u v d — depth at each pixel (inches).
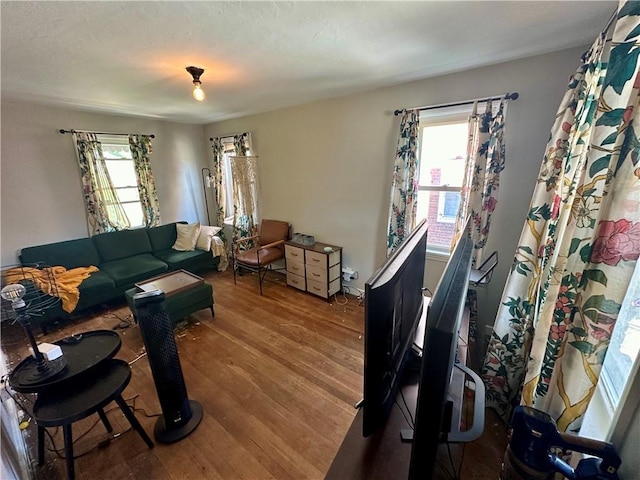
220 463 59.1
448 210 105.6
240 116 159.2
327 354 93.3
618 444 22.9
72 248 129.6
